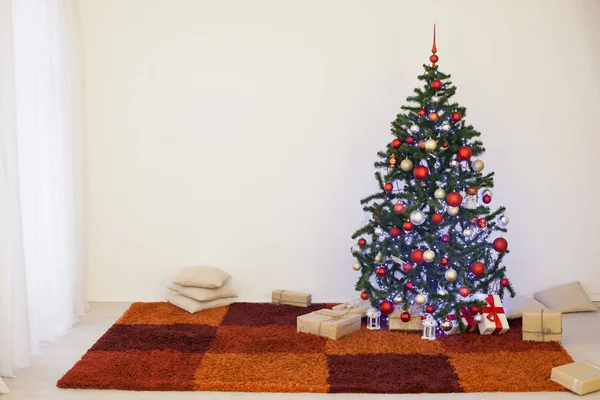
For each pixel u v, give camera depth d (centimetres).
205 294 484
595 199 515
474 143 437
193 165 514
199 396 329
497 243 427
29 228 394
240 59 510
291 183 513
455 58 508
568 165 514
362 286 433
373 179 511
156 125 512
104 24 507
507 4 505
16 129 357
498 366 363
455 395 330
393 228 423
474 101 511
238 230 516
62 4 449
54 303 426
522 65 508
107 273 516
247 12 508
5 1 350
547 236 516
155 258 516
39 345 404
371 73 508
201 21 509
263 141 512
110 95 510
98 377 345
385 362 370
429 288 429
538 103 511
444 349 393
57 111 440
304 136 511
